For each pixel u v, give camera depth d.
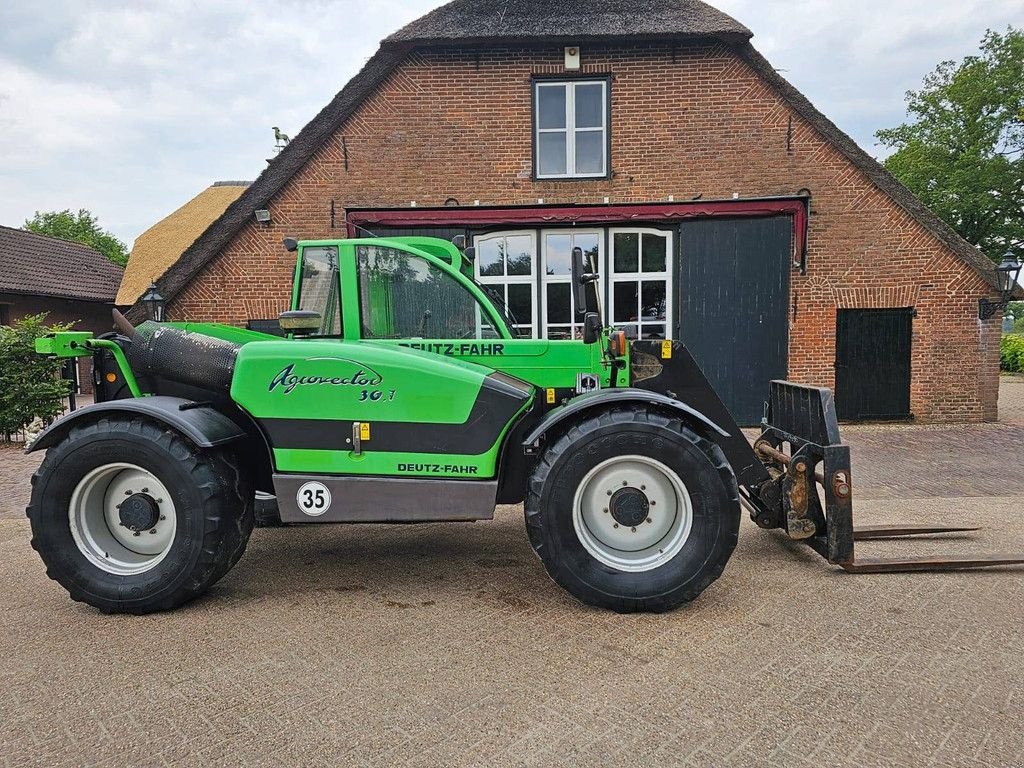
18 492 6.92
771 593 3.74
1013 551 4.49
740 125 10.72
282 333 5.16
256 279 11.14
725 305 10.76
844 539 3.96
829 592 3.75
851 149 10.55
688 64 10.69
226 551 3.56
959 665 2.91
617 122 10.83
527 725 2.47
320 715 2.55
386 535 4.96
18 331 10.06
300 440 3.63
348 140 10.96
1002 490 6.41
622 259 10.85
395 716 2.54
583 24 10.80
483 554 4.50
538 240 10.88
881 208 10.61
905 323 10.80
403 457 3.62
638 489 3.55
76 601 3.59
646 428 3.44
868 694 2.67
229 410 4.03
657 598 3.43
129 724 2.50
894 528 4.82
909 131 35.03
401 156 10.98
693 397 4.09
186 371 3.89
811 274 10.72
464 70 10.86
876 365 10.87
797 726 2.45
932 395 10.88
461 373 3.60
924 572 4.04
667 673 2.85
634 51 10.73
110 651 3.11
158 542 3.65
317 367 3.62
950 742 2.35
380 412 3.60
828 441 3.96
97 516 3.64
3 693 2.74
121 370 4.12
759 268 10.67
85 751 2.34
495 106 10.89
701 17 10.84
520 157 10.95
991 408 10.88
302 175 11.02
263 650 3.10
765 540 4.73
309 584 3.96
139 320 10.99
